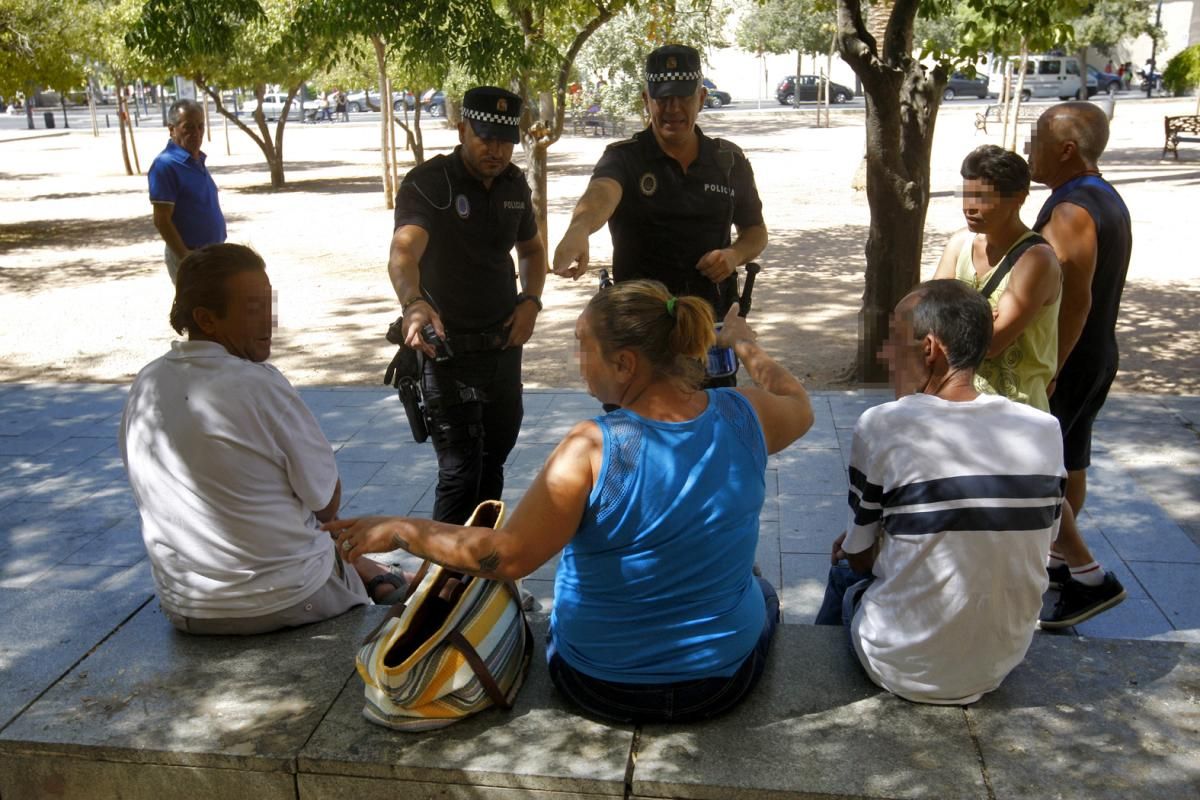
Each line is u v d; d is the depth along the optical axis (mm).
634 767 2543
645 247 3918
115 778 2715
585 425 2527
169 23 9258
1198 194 17922
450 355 3820
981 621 2664
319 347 9695
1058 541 3809
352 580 3531
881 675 2812
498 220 4090
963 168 3584
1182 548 4695
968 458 2660
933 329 2777
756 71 61125
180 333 3127
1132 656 3004
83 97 42344
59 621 3334
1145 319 10023
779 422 2760
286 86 22781
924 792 2441
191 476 3023
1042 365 3646
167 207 7570
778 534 5023
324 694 2893
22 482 5910
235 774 2658
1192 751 2582
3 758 2744
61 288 12930
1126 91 51938
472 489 4184
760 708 2771
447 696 2695
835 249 14367
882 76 7156
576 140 32562
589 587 2609
